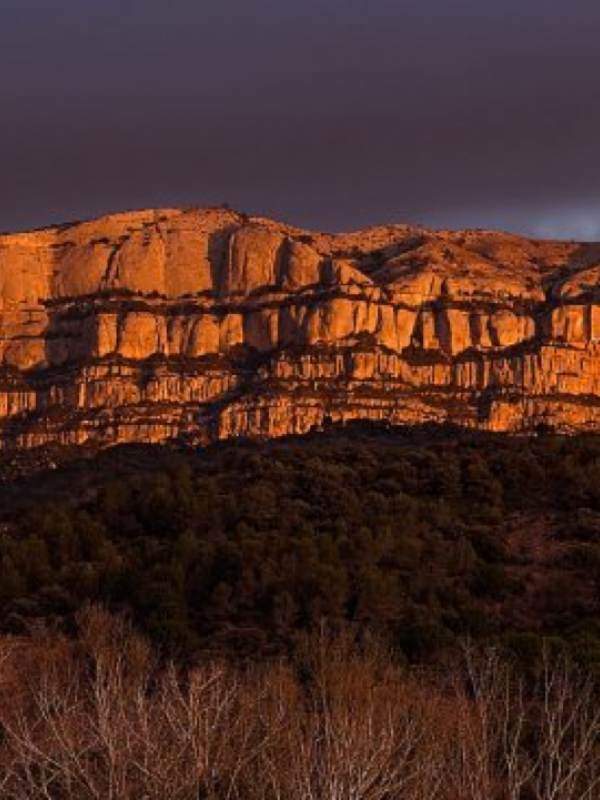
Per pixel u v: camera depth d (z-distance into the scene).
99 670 45.53
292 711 47.53
